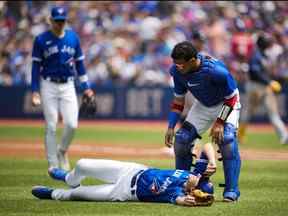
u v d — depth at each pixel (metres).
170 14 86.94
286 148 53.72
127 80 83.12
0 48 85.75
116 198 25.02
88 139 61.81
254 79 54.91
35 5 88.31
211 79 25.48
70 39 35.94
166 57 83.25
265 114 79.31
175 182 24.27
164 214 22.69
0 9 78.19
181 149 26.39
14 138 61.97
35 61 35.81
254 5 86.31
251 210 23.98
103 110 83.06
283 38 82.75
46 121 35.75
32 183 31.50
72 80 36.12
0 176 34.00
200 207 24.11
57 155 35.88
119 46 84.19
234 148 25.56
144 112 82.00
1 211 23.64
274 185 31.41
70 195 25.47
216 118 26.44
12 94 83.50
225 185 25.89
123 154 48.59
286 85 76.56
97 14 87.62
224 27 84.31
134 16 87.00
